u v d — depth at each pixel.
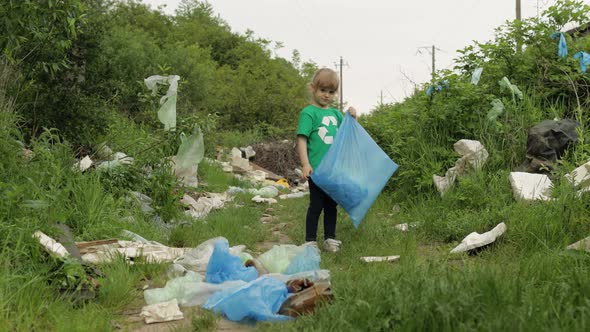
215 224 6.51
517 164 6.90
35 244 3.84
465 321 2.57
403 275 3.32
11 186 4.49
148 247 5.01
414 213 6.68
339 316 2.82
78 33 9.19
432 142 7.98
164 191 6.95
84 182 5.87
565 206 5.02
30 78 8.13
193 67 23.78
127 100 14.05
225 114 27.89
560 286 2.99
